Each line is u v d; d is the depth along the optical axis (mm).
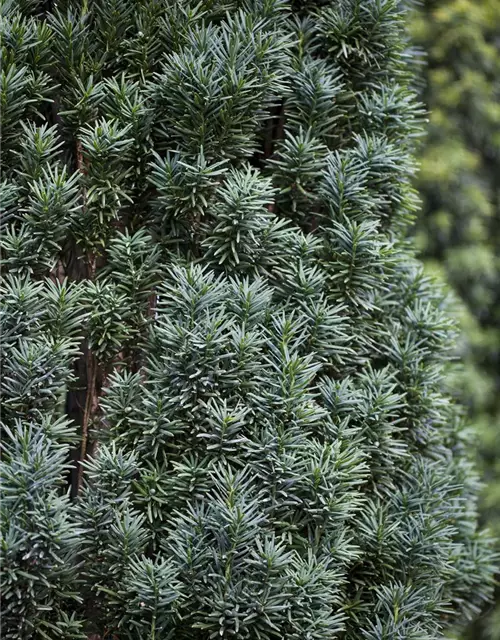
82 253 1985
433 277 2449
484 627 3594
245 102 1924
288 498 1824
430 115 4340
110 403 1861
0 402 1791
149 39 1961
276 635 1753
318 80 2049
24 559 1614
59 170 1970
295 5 2176
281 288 2014
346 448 1892
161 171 1901
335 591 1792
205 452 1842
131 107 1904
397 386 2137
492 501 4016
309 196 2057
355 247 1982
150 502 1814
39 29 1917
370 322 2137
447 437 2539
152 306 2010
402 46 2225
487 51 4383
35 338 1811
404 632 1894
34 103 1918
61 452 1714
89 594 1805
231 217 1897
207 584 1738
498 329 4574
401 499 2031
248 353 1829
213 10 2035
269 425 1824
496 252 4617
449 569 2104
